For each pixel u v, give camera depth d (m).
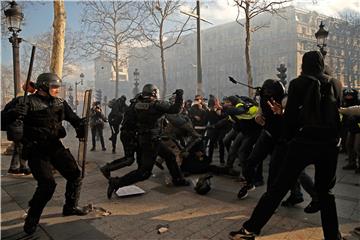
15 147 6.22
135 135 4.51
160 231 3.25
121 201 4.33
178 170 5.07
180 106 4.26
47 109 3.34
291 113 2.72
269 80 3.80
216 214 3.76
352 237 3.06
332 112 2.68
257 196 4.50
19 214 3.88
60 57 7.70
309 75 2.74
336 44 53.59
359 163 5.97
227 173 5.79
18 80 7.99
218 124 6.82
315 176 2.88
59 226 3.46
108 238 3.14
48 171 3.32
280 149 3.54
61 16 7.70
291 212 3.79
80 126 3.89
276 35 59.00
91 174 6.13
